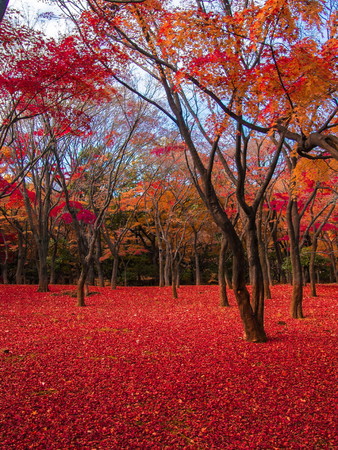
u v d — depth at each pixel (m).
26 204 21.95
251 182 18.58
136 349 8.12
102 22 8.09
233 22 6.49
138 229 35.78
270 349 8.12
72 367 6.88
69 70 8.93
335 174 12.09
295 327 10.94
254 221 8.89
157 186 24.06
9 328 10.75
